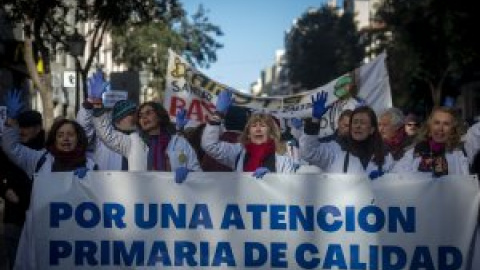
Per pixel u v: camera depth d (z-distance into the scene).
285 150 6.21
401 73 36.94
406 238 5.47
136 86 20.98
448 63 32.56
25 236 5.67
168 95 9.59
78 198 5.64
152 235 5.62
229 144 6.30
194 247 5.61
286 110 9.66
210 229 5.59
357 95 9.59
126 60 37.09
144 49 36.09
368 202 5.49
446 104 6.87
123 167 6.45
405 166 6.19
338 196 5.51
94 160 6.48
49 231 5.65
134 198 5.62
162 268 5.63
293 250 5.55
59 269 5.66
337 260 5.53
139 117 6.42
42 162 5.95
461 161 6.19
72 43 21.44
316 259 5.54
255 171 5.56
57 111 35.06
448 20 27.78
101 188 5.63
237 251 5.58
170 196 5.61
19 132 6.08
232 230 5.58
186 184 5.59
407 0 33.12
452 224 5.43
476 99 43.66
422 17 31.86
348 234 5.52
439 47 32.38
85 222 5.65
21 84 29.28
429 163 6.15
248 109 9.63
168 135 6.50
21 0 19.06
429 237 5.45
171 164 6.39
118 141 6.45
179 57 9.59
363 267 5.51
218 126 6.20
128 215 5.63
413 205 5.46
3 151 6.08
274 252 5.56
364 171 5.96
